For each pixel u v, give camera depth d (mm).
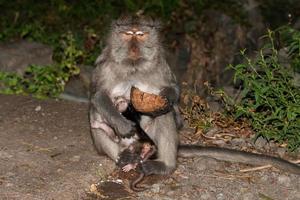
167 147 2328
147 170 2297
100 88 2357
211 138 2680
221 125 2764
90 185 2246
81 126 2748
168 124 2330
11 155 2418
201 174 2348
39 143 2545
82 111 2928
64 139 2600
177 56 4145
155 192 2221
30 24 4098
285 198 2201
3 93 3152
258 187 2270
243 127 2715
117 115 2326
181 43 4172
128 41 2312
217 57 4164
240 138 2672
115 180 2301
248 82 2580
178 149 2434
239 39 4207
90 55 3783
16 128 2686
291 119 2455
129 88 2377
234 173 2365
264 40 4188
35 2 4465
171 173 2340
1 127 2686
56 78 3295
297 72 2910
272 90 2557
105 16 4312
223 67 4152
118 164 2344
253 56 4168
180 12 4289
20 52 3650
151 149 2357
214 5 4320
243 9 4293
